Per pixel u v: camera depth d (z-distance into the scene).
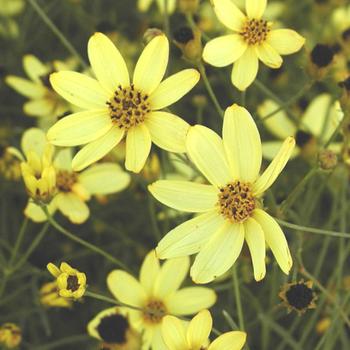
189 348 0.34
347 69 0.46
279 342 0.47
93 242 0.50
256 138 0.34
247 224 0.35
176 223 0.44
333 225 0.49
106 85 0.36
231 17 0.38
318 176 0.47
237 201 0.35
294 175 0.47
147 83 0.36
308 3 0.57
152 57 0.36
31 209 0.40
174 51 0.46
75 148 0.44
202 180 0.43
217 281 0.42
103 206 0.48
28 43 0.55
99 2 0.57
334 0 0.51
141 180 0.42
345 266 0.49
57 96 0.47
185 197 0.35
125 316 0.37
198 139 0.34
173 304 0.39
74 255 0.45
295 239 0.43
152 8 0.58
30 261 0.47
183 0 0.41
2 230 0.49
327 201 0.51
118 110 0.36
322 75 0.39
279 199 0.42
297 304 0.36
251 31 0.38
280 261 0.33
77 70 0.54
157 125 0.36
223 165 0.35
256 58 0.38
